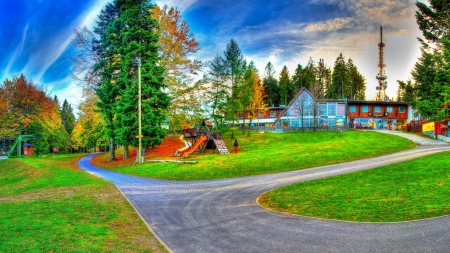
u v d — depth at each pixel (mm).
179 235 9844
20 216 11367
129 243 8977
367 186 15625
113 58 37906
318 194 14891
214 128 49469
